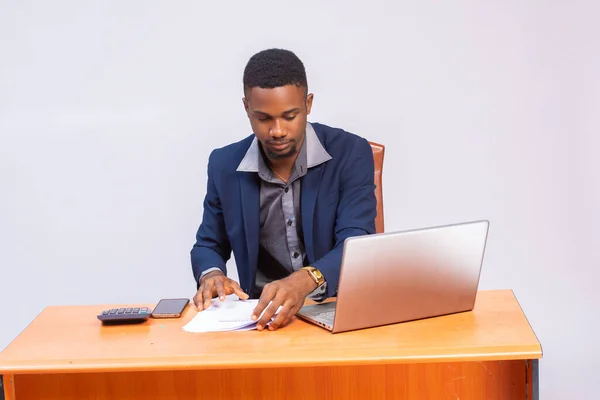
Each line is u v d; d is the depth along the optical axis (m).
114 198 3.03
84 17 2.94
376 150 2.19
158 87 2.97
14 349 1.51
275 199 1.99
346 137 2.03
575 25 2.88
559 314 2.98
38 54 2.96
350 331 1.55
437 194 2.99
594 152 2.91
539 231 2.97
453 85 2.94
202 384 1.57
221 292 1.73
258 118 1.72
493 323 1.57
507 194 2.97
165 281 3.07
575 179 2.93
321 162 1.96
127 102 2.98
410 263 1.56
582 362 2.97
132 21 2.94
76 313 1.76
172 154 3.00
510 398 1.54
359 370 1.56
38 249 3.05
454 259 1.60
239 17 2.94
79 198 3.03
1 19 2.94
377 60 2.94
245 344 1.49
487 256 2.99
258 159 1.95
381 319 1.57
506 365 1.54
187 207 3.03
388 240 1.52
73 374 1.57
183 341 1.52
